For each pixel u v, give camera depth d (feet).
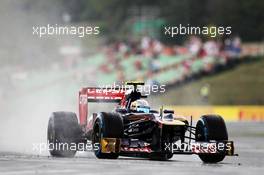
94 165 174.40
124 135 205.46
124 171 160.45
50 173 154.71
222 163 198.29
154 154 199.62
